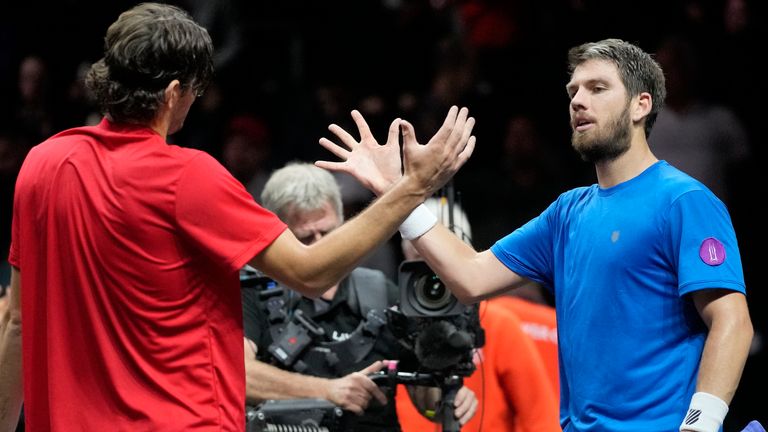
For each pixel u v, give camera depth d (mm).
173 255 5328
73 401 5379
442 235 6723
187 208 5277
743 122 13602
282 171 7770
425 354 6910
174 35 5410
